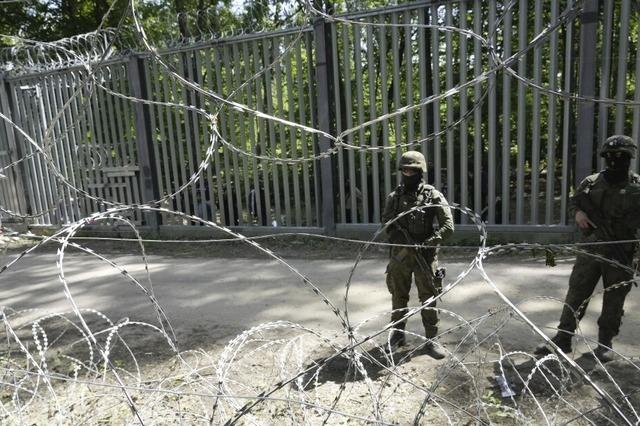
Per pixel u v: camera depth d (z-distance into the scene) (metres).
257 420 2.73
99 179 9.24
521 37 6.39
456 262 6.12
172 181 8.87
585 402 2.92
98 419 2.70
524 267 5.74
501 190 7.16
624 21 5.94
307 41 7.46
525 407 2.89
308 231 7.89
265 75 7.82
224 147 8.24
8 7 14.53
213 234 8.46
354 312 4.69
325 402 2.96
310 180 8.07
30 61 9.30
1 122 9.78
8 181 9.91
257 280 5.94
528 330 4.00
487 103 6.94
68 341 4.29
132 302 5.38
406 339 4.01
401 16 6.92
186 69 8.32
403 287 3.78
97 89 8.86
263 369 3.41
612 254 3.30
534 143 6.55
